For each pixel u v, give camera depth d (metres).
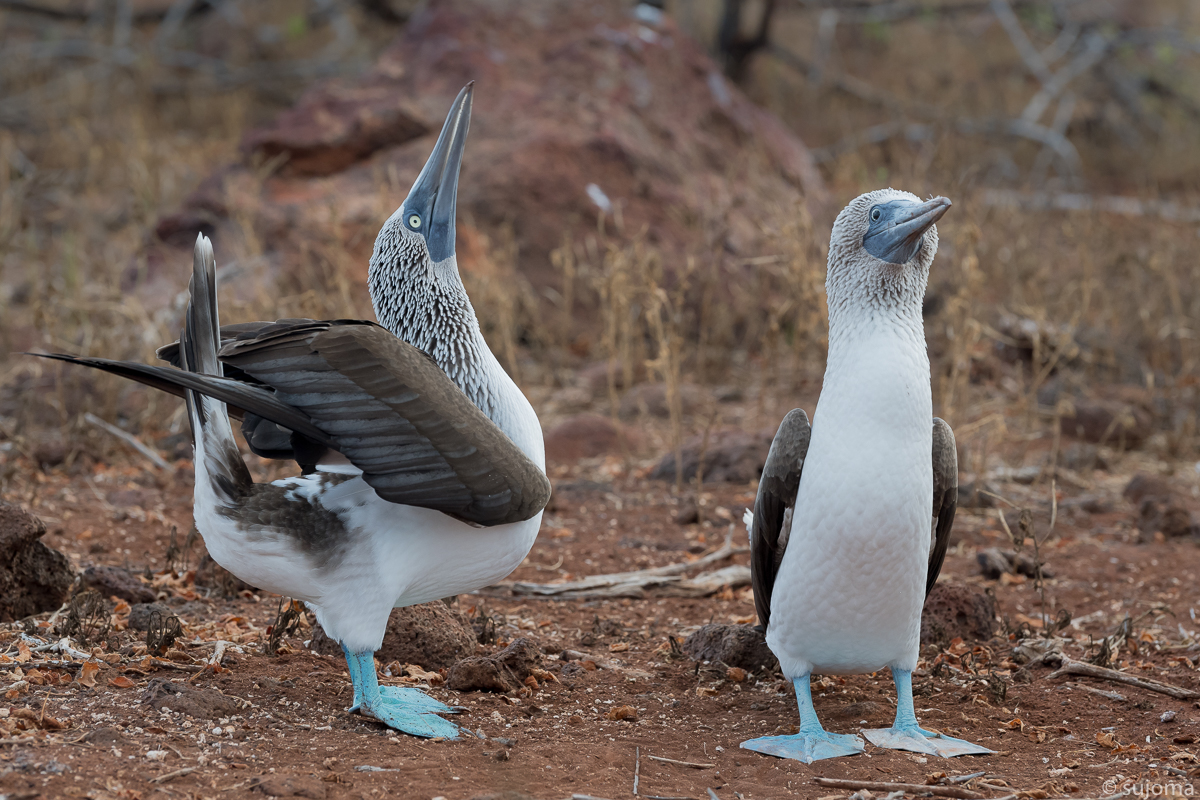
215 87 21.98
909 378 4.70
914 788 4.50
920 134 19.81
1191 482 9.45
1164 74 23.38
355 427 4.48
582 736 5.06
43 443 9.11
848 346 4.79
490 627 6.27
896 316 4.78
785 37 25.34
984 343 11.69
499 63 14.47
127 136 18.52
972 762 4.86
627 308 10.64
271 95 22.75
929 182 15.17
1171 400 10.95
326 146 13.53
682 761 4.79
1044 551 7.91
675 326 11.24
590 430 10.14
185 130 21.09
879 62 24.67
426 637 5.88
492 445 4.62
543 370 11.75
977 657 6.21
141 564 7.14
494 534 4.89
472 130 13.77
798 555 4.84
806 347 11.53
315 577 4.72
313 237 12.22
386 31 23.89
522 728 5.12
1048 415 10.35
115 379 9.93
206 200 13.26
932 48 24.83
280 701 5.14
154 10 23.41
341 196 13.07
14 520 5.87
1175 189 20.02
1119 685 5.85
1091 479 9.49
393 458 4.48
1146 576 7.42
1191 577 7.36
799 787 4.56
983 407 10.48
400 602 5.11
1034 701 5.68
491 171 13.03
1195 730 5.23
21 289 13.12
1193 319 11.78
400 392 4.54
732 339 12.40
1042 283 11.96
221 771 4.34
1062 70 22.03
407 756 4.61
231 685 5.26
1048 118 22.50
